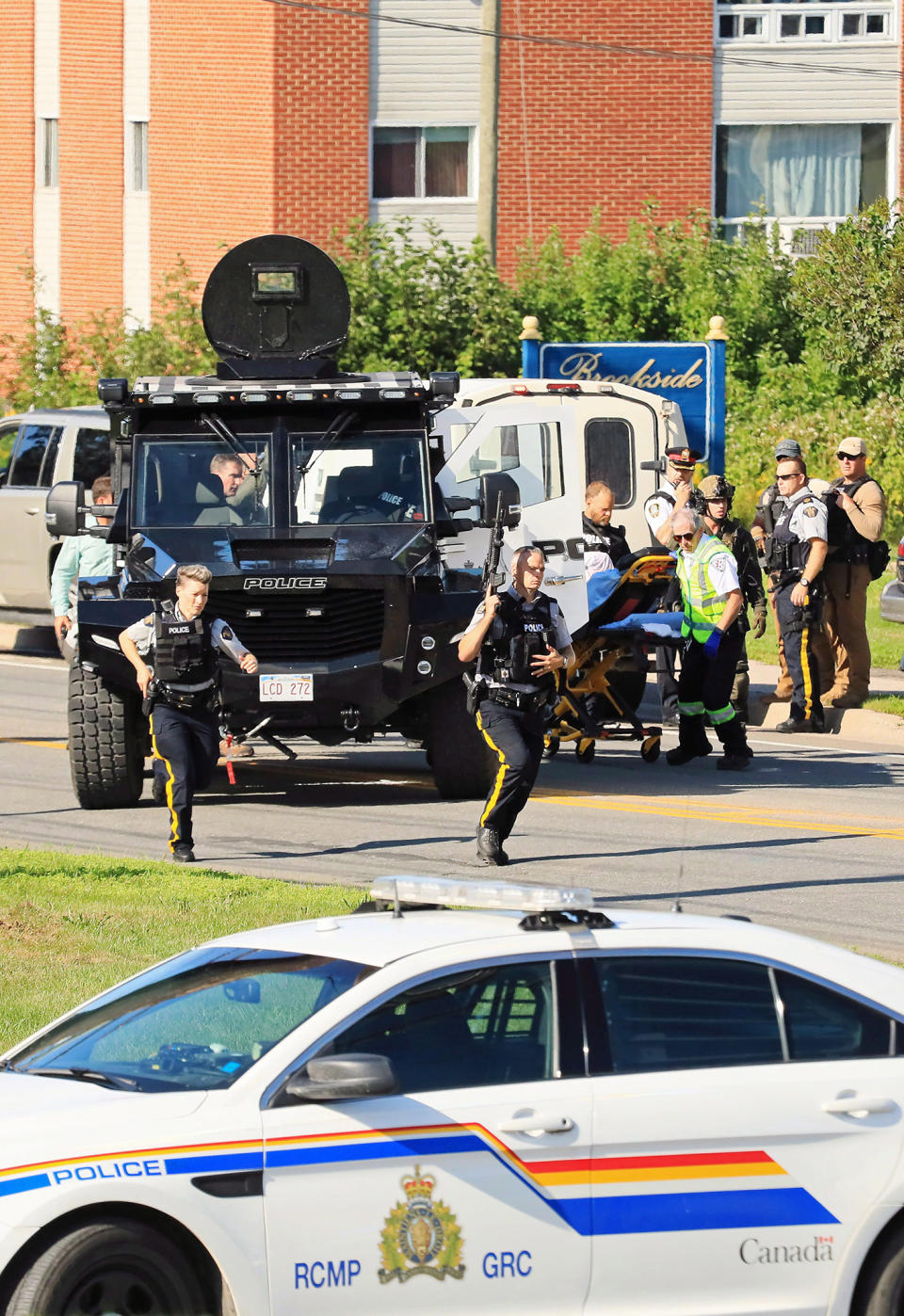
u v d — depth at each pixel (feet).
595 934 65.05
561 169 392.68
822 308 361.30
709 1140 62.13
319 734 161.99
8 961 108.58
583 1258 61.11
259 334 173.99
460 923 68.13
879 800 170.91
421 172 390.21
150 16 397.80
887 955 111.96
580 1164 61.26
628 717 190.19
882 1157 63.10
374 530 160.56
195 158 395.55
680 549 181.98
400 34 386.32
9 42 410.52
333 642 156.46
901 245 354.74
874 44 401.29
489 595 136.77
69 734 161.89
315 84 385.09
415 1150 60.23
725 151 401.90
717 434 249.55
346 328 174.81
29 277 406.62
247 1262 58.65
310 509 162.81
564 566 176.96
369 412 166.20
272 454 164.04
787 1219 62.39
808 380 359.05
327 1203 59.47
